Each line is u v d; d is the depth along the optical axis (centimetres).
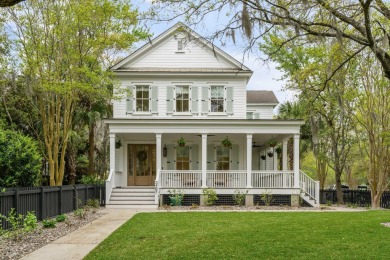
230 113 2558
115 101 2547
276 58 2359
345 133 2786
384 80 2097
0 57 1909
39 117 2456
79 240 1088
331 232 1083
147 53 2583
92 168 2702
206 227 1295
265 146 2781
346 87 2150
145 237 1099
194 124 2278
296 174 2247
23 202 1340
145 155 2616
